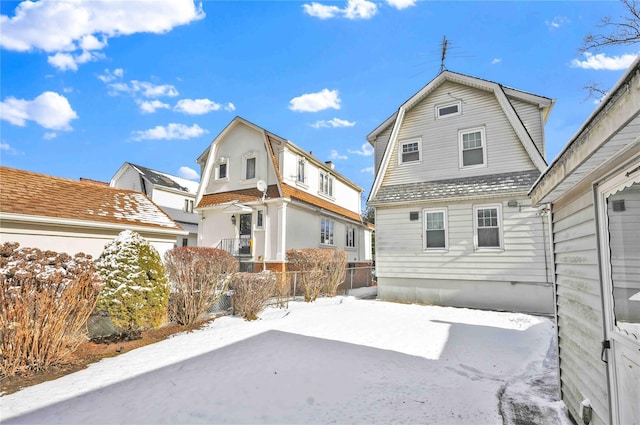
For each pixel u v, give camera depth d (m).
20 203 7.38
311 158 17.20
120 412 3.44
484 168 10.52
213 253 7.84
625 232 2.70
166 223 10.32
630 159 2.23
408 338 6.32
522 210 9.60
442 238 10.69
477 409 3.50
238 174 16.02
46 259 4.98
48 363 4.68
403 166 11.84
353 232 21.83
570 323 3.46
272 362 4.90
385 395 3.82
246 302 8.04
